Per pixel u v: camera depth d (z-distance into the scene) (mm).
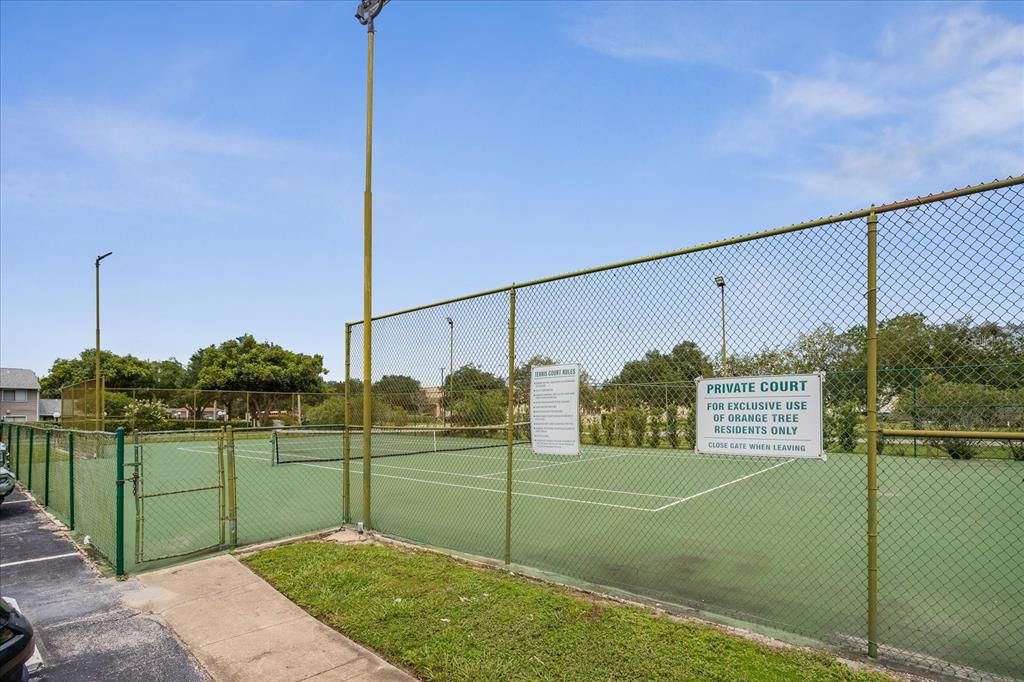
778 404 4480
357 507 10766
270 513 10125
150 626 5105
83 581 6348
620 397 6617
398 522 9305
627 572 6523
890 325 4238
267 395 33344
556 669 3971
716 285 5023
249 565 6648
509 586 5645
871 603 4129
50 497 11570
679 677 3818
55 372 67688
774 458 4465
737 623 4777
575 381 5977
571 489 13445
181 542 8055
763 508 10883
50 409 73562
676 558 7160
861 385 4391
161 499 11812
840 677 3799
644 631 4547
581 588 5668
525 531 8742
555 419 6148
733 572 6562
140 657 4520
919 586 6051
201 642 4754
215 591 5891
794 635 4547
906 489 12930
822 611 5320
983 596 5727
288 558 6820
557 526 9172
